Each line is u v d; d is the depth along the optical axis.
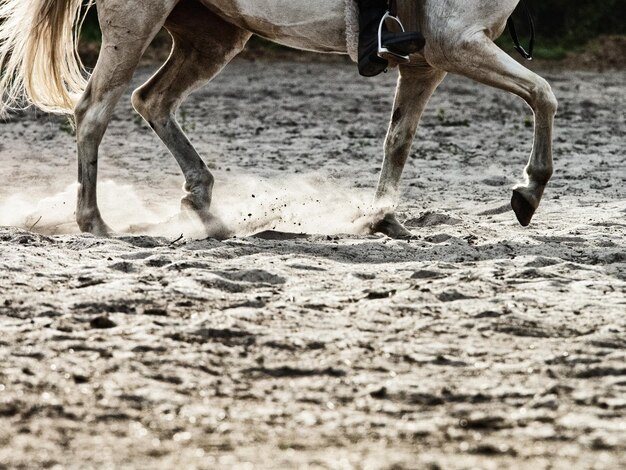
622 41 58.06
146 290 9.51
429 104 35.84
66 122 28.80
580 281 10.27
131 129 27.39
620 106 36.00
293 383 7.29
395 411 6.74
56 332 8.23
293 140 25.58
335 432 6.36
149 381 7.21
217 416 6.61
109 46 12.81
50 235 12.62
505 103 36.78
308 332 8.42
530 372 7.49
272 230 12.97
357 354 7.90
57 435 6.24
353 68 51.81
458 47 11.92
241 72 48.16
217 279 9.94
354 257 11.55
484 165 21.91
